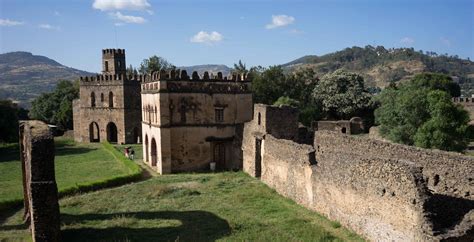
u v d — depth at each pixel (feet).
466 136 144.66
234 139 144.66
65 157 179.01
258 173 124.67
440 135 132.98
